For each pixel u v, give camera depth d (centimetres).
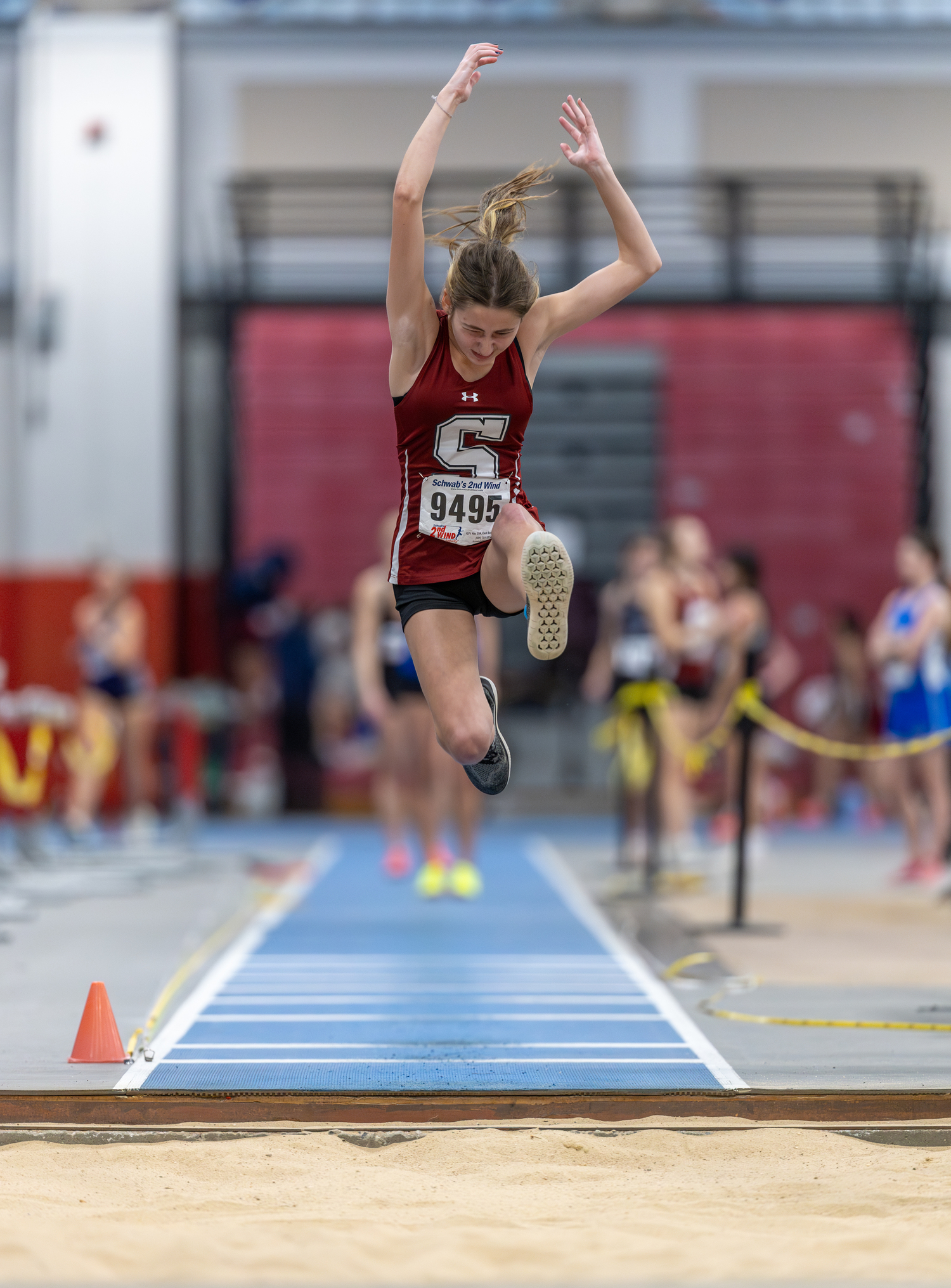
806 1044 850
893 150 2858
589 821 2773
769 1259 534
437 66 2839
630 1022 927
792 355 2956
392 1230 572
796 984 1060
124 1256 535
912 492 2845
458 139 2830
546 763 2906
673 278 2839
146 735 2402
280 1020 940
